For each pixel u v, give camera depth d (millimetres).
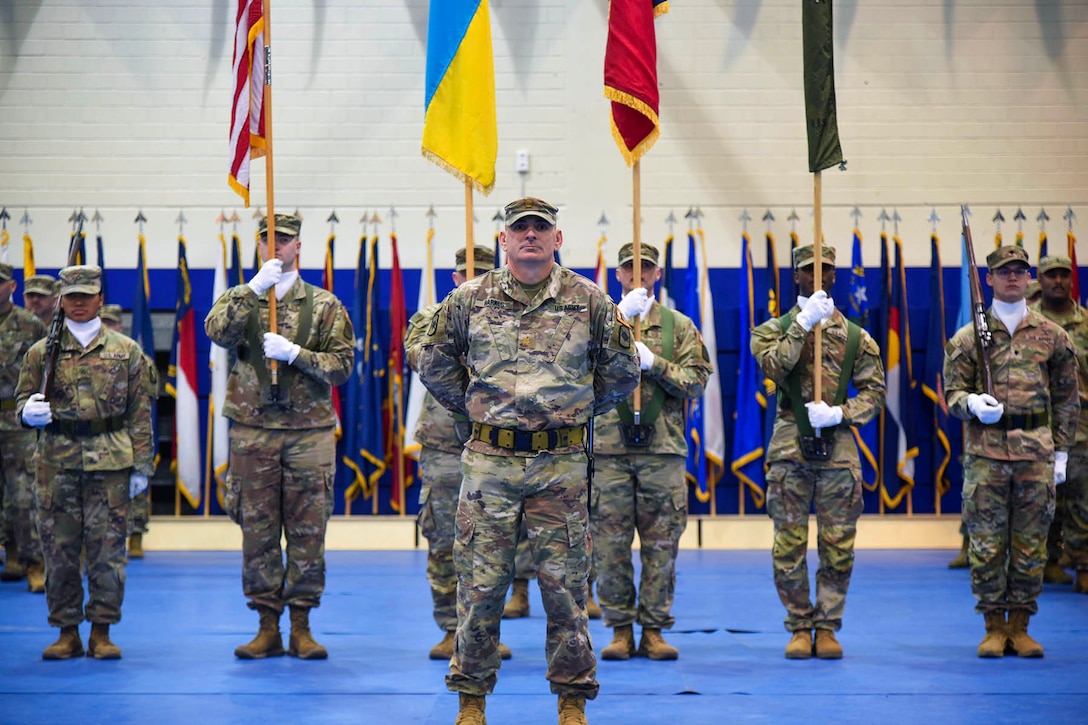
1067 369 6879
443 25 6559
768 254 12109
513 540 4602
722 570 10328
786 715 5344
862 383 6766
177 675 6219
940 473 11789
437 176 12320
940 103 12359
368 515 11992
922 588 9320
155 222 12305
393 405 11875
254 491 6578
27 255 12188
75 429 6551
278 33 12359
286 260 6789
